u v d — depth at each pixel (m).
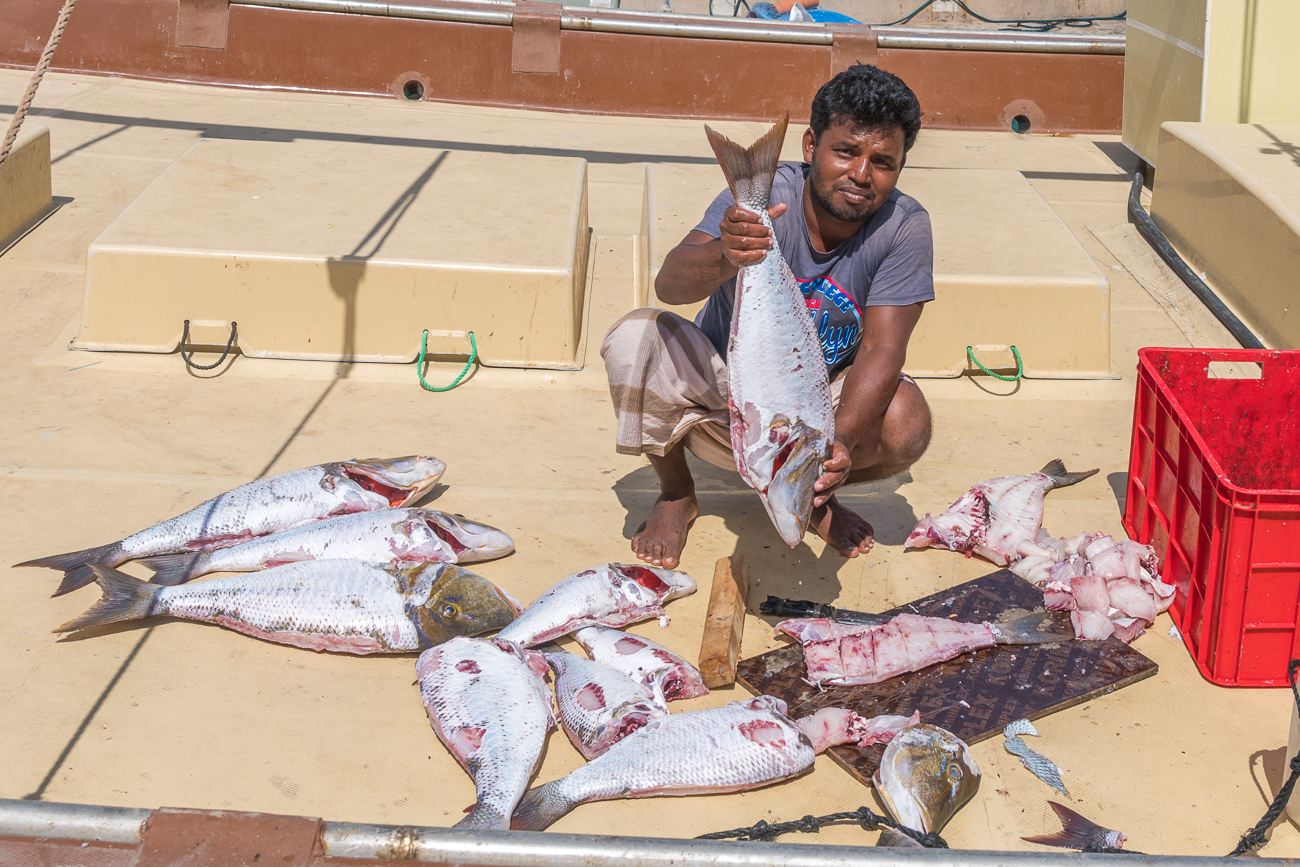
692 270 2.94
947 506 3.85
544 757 2.70
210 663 2.94
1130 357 4.99
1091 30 16.22
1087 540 3.45
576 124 7.67
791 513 2.71
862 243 3.09
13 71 7.66
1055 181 6.94
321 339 4.66
